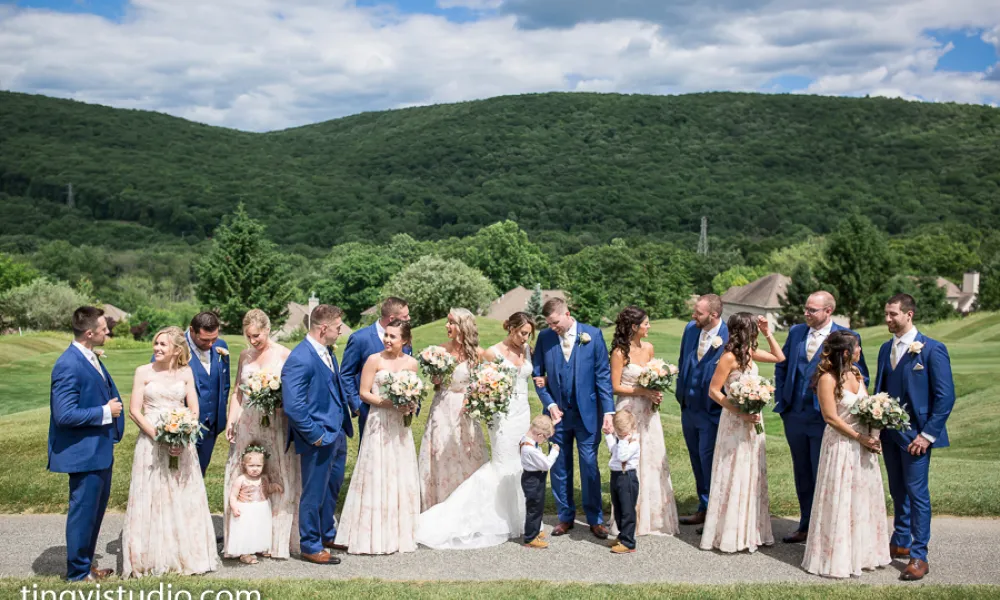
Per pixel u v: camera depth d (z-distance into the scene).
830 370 6.53
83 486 6.12
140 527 6.26
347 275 94.50
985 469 9.89
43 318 59.81
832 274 64.56
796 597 5.69
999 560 6.74
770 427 16.22
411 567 6.65
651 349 7.83
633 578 6.41
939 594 5.75
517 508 7.48
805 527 7.34
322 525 7.12
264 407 6.59
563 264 102.69
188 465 6.38
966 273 80.81
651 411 7.60
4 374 24.41
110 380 6.51
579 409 7.55
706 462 7.77
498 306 84.38
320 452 6.71
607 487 9.25
